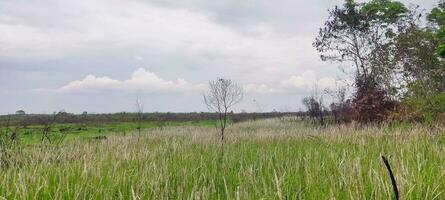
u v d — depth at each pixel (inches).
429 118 660.1
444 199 174.7
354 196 169.6
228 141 531.2
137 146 483.2
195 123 1706.4
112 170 268.7
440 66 844.0
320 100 1127.6
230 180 245.6
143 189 205.8
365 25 1088.8
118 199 205.8
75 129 1136.8
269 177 228.5
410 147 330.3
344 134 500.7
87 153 359.6
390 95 879.7
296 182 221.5
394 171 207.5
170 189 208.4
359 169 192.5
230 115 1825.8
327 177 220.4
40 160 335.0
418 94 797.9
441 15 939.3
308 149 379.9
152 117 2108.8
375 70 966.4
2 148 358.6
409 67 850.1
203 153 400.2
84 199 195.9
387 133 473.1
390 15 1049.5
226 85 668.7
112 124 1571.1
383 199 171.3
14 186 216.5
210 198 197.3
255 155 353.4
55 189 209.2
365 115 848.3
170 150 412.5
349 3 1114.7
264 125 1154.0
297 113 1603.1
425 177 210.8
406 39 864.9
